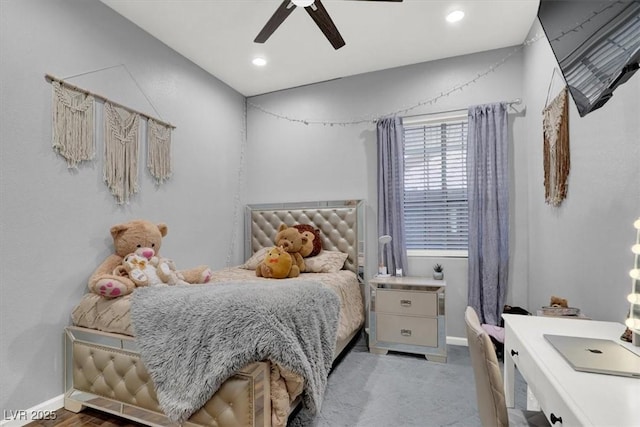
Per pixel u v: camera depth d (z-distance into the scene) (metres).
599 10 1.24
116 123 2.49
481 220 3.03
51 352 2.04
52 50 2.09
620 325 1.48
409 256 3.36
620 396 0.88
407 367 2.65
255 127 4.16
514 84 3.09
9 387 1.86
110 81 2.47
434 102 3.36
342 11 2.56
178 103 3.12
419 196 3.47
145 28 2.75
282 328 1.52
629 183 1.48
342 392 2.24
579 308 1.96
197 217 3.34
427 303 2.82
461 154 3.34
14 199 1.89
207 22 2.68
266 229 3.96
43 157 2.03
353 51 3.17
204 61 3.32
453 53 3.23
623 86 1.52
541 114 2.60
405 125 3.47
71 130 2.18
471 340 1.16
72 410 2.01
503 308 2.92
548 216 2.47
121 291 2.01
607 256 1.66
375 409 2.03
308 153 3.89
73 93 2.20
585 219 1.88
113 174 2.46
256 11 2.55
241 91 4.06
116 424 1.89
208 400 1.50
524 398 2.18
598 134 1.74
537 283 2.75
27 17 1.97
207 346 1.51
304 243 3.28
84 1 2.29
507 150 3.02
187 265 3.20
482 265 3.01
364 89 3.64
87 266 2.27
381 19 2.67
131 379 1.79
